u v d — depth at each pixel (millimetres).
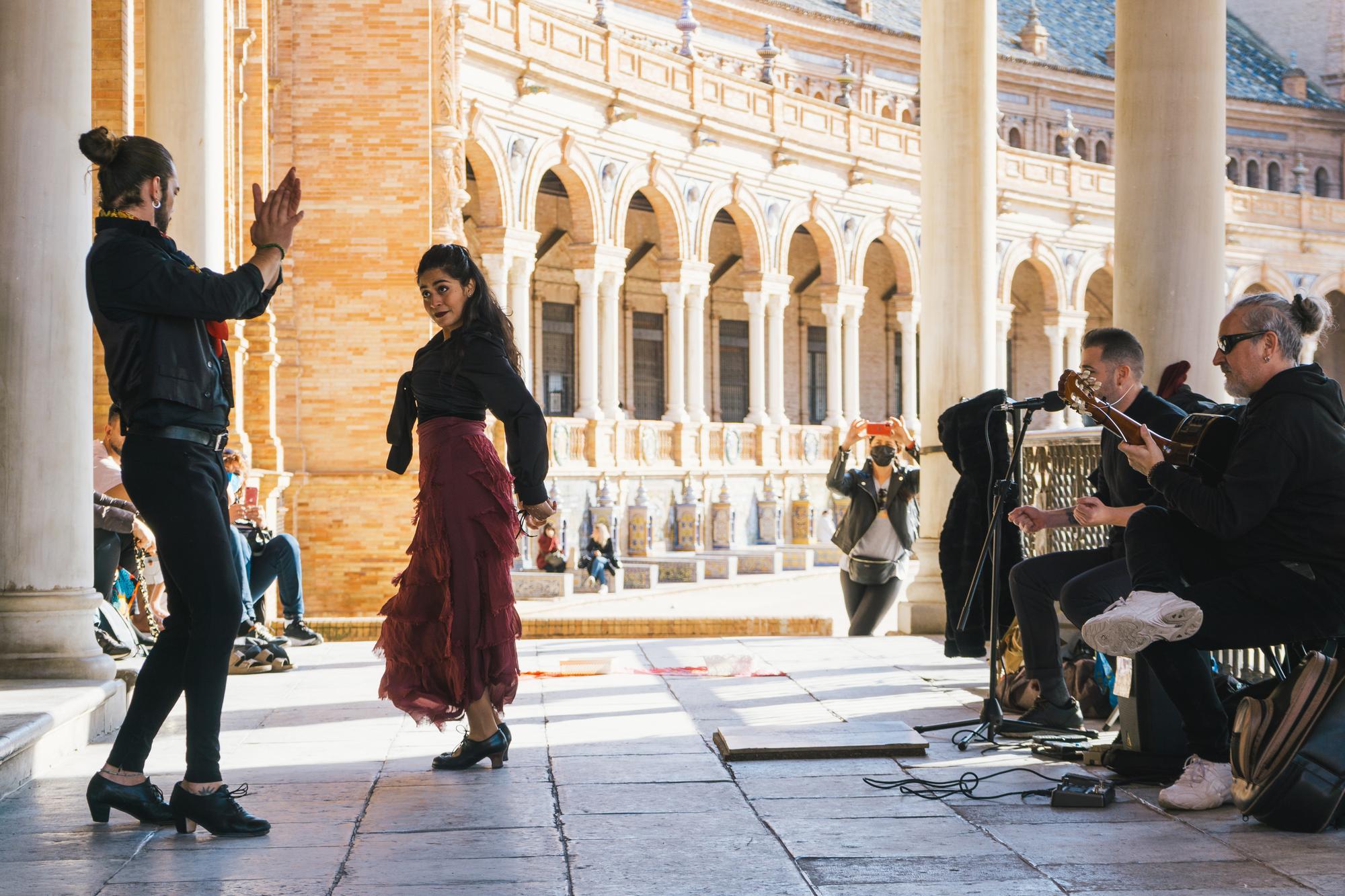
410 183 20719
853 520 13344
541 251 35969
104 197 5266
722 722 7734
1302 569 5664
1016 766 6543
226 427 5461
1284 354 5703
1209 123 8797
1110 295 50938
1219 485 5617
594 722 7742
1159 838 5219
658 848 5059
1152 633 5527
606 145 30750
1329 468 5574
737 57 45000
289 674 9938
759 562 32688
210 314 5172
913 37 49781
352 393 20656
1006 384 46594
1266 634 5680
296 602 11773
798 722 7699
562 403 37125
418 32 20703
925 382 13234
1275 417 5566
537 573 26031
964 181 13070
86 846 5156
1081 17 60406
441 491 6309
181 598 5477
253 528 11672
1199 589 5742
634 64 31453
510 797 5898
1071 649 8484
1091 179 46375
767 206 36125
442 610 6293
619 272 31328
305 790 6059
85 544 7867
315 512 20516
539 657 10867
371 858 4941
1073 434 10094
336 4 20719
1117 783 6105
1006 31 55906
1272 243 50844
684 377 35031
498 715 6520
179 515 5223
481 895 4492
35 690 7293
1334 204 52469
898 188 40531
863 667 10078
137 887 4602
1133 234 8891
